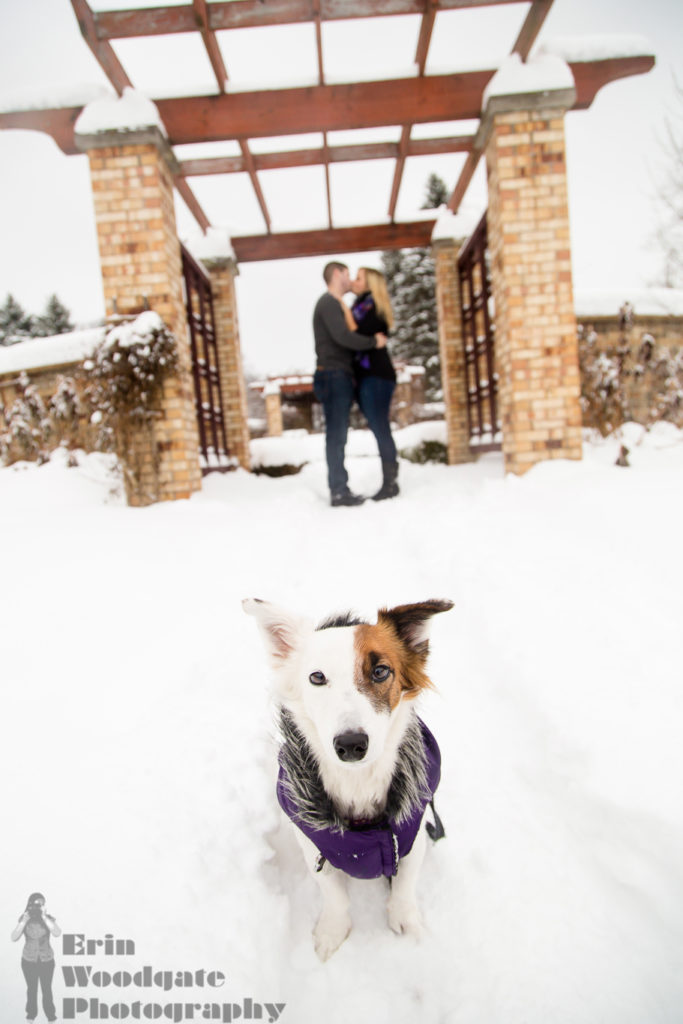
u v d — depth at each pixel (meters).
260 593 3.63
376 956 1.63
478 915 1.70
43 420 6.98
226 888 1.62
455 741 2.45
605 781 1.88
